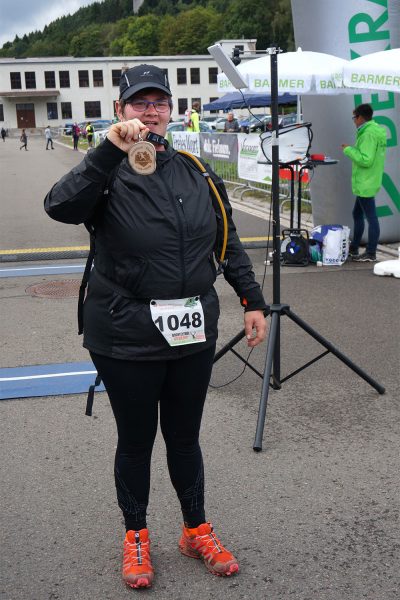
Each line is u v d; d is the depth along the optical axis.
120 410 2.63
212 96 89.81
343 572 2.81
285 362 5.32
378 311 6.69
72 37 146.62
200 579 2.78
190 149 18.56
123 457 2.73
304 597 2.66
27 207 15.53
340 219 9.63
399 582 2.74
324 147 9.37
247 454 3.84
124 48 124.25
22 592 2.71
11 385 4.92
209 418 4.33
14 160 34.31
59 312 6.89
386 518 3.19
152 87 2.41
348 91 8.27
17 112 91.69
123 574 2.76
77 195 2.32
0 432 4.16
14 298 7.52
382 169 8.59
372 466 3.68
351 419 4.28
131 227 2.41
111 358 2.54
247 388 4.83
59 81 91.38
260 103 22.53
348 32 8.98
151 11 151.00
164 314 2.48
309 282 7.96
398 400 4.56
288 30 85.19
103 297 2.52
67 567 2.87
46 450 3.92
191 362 2.61
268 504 3.32
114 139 2.28
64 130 71.88
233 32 90.19
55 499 3.39
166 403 2.72
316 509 3.28
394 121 9.27
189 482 2.80
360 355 5.43
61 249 10.11
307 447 3.91
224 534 3.08
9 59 90.31
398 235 9.91
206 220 2.52
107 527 3.16
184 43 115.38
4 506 3.33
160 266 2.45
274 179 4.22
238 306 7.05
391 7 8.93
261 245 10.35
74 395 4.73
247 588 2.72
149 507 3.31
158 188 2.43
